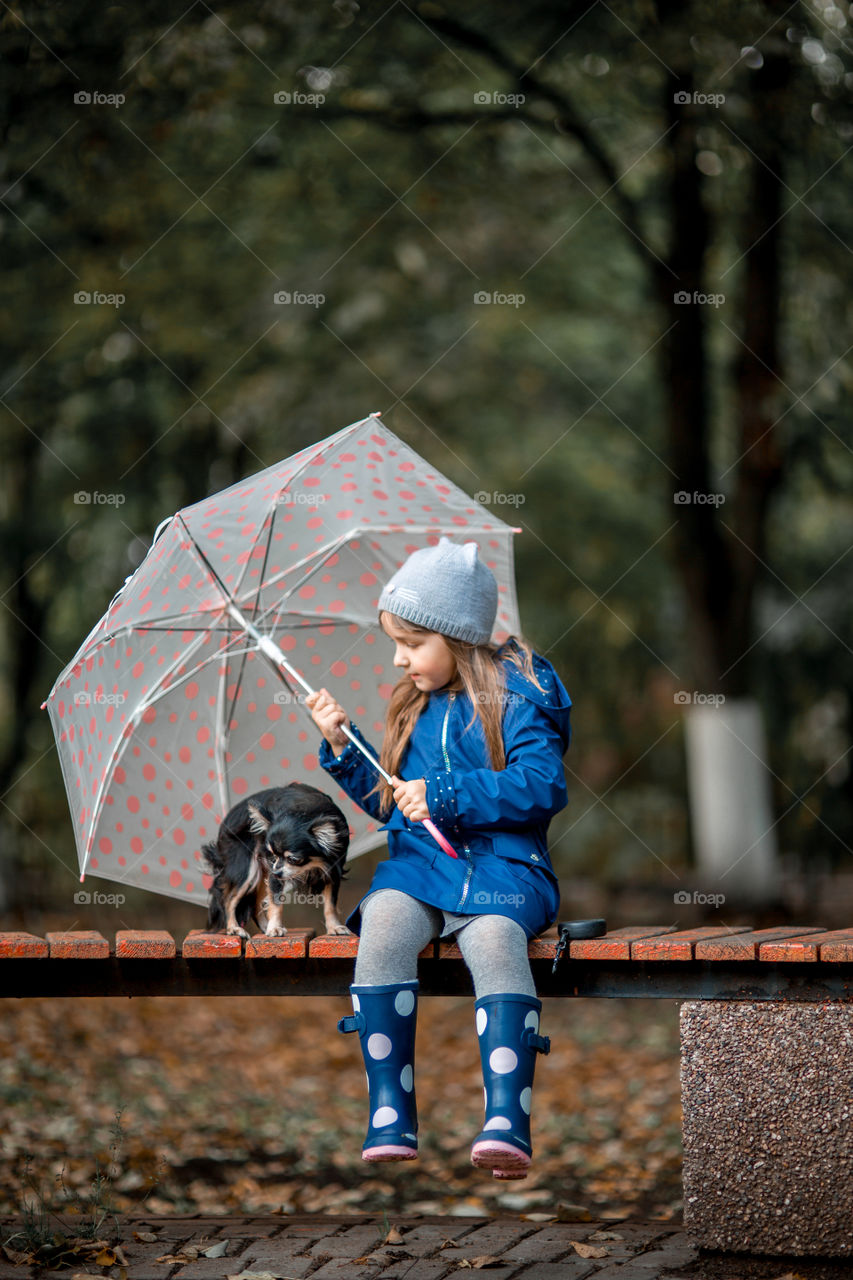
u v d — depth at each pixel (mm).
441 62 15578
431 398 20469
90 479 19109
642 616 25578
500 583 6551
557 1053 11555
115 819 6020
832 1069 5191
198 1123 9000
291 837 5523
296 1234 5887
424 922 5250
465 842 5348
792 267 17047
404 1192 7484
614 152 18078
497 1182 7668
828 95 13875
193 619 6191
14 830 20781
